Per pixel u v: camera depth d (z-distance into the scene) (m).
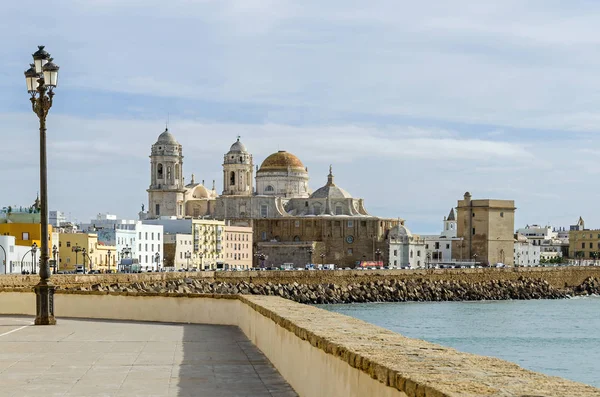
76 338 36.22
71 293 49.88
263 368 27.16
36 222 190.88
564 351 111.00
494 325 151.12
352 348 16.81
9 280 120.81
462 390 11.84
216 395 22.28
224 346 33.31
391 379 13.78
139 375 25.45
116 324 44.00
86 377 24.94
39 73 42.72
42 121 42.94
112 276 171.38
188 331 39.78
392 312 185.38
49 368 26.73
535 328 145.62
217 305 44.03
